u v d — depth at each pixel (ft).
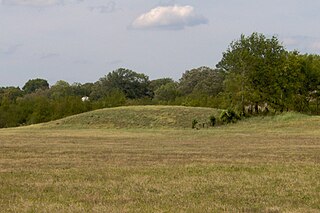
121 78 460.55
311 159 80.74
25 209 40.14
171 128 214.07
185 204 42.47
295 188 50.78
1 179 57.88
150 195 46.98
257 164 73.15
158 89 433.07
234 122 214.28
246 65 231.09
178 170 65.82
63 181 56.24
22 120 315.78
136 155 90.94
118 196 46.39
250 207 41.27
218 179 57.16
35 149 106.83
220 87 408.05
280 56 235.40
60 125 232.73
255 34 234.58
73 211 39.47
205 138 146.51
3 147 113.09
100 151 100.94
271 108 240.73
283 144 118.11
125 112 248.32
